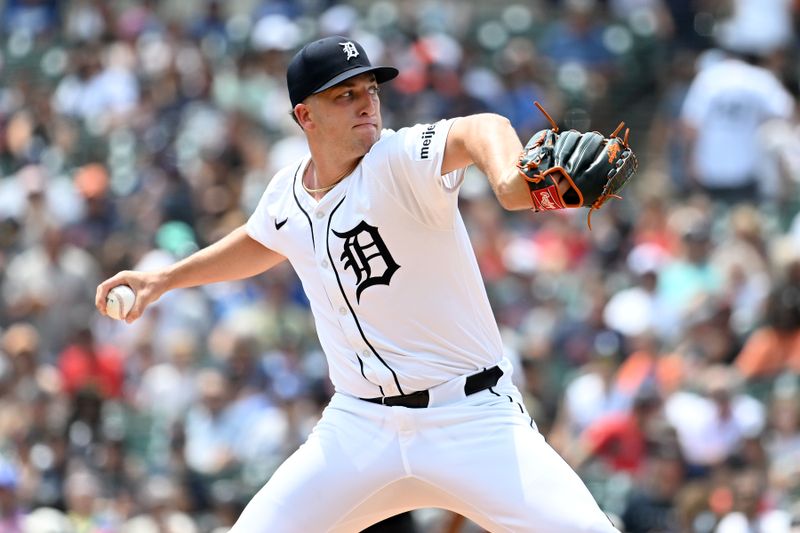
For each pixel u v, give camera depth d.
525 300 38.59
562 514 13.60
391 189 13.66
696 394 31.73
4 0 60.22
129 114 50.91
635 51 51.75
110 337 39.25
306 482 14.57
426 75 48.41
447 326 14.20
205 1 57.81
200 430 33.81
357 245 14.01
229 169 46.25
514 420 14.20
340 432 14.62
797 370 32.31
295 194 14.60
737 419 30.45
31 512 31.66
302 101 13.98
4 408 34.56
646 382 32.34
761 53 46.53
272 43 50.78
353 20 53.38
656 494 29.48
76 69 53.41
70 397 35.81
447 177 13.45
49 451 32.66
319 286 14.57
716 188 41.94
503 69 50.41
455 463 14.09
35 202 45.50
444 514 28.56
